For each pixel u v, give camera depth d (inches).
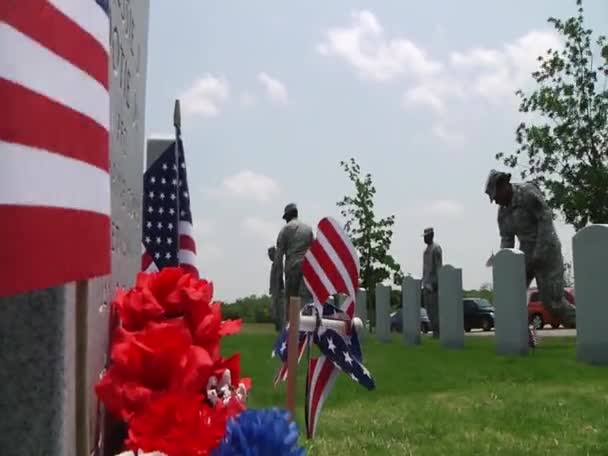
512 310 552.7
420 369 464.1
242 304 1807.3
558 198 1310.3
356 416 301.1
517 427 264.2
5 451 91.1
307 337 192.1
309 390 191.8
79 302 98.7
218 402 123.0
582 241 463.5
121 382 115.6
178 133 301.6
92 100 85.6
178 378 118.2
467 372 429.4
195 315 138.0
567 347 627.8
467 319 1615.4
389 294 947.3
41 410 91.8
